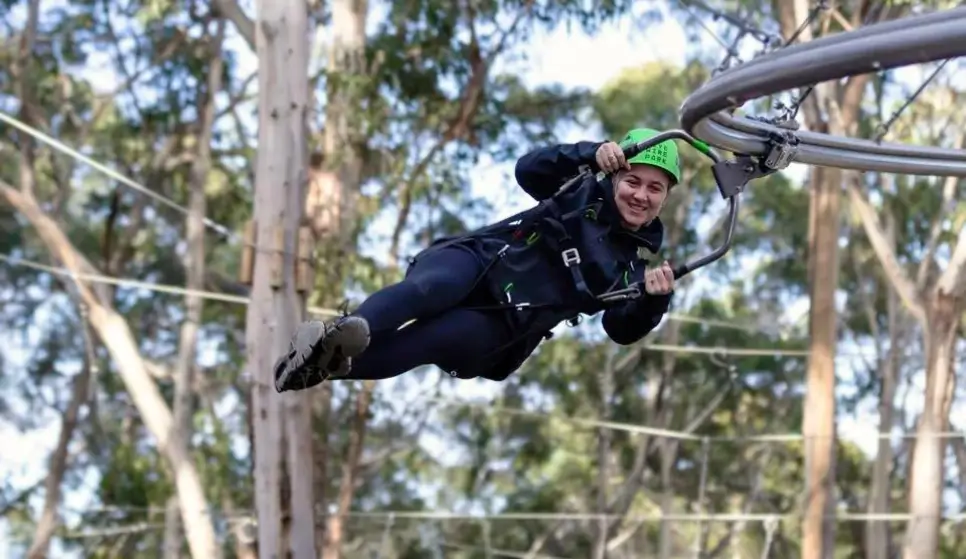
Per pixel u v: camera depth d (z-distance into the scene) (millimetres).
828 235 15945
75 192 17953
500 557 23266
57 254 14898
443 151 15547
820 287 15883
